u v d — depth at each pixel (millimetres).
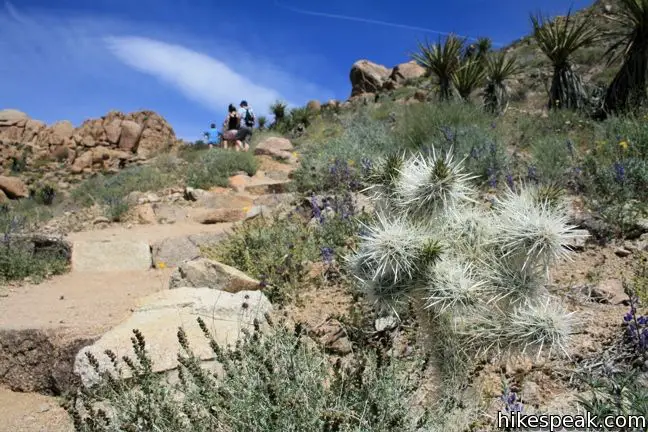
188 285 5012
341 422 2312
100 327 4352
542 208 2453
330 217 6184
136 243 7094
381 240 2414
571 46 12531
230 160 12617
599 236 4730
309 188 9641
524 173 6965
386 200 2771
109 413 3232
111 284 6113
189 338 3734
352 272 2713
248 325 3729
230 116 16047
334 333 3602
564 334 2375
